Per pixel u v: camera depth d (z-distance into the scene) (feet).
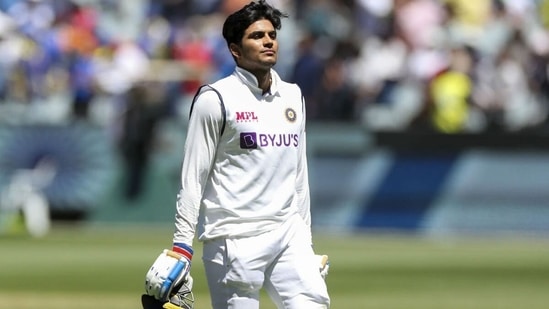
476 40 245.04
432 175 226.17
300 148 67.87
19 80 243.19
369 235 224.12
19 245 203.41
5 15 247.91
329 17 245.45
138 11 254.27
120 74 240.32
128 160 229.45
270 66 65.62
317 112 238.48
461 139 225.15
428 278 157.07
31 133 229.04
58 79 244.63
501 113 238.27
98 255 186.80
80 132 229.45
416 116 236.22
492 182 224.74
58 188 229.66
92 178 229.86
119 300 133.90
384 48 245.86
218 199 65.87
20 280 154.71
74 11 251.60
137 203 229.66
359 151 226.38
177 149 228.63
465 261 179.63
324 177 227.40
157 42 247.91
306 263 66.33
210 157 65.57
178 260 64.80
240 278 65.62
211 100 65.05
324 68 239.50
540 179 223.30
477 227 225.56
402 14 247.70
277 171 66.13
